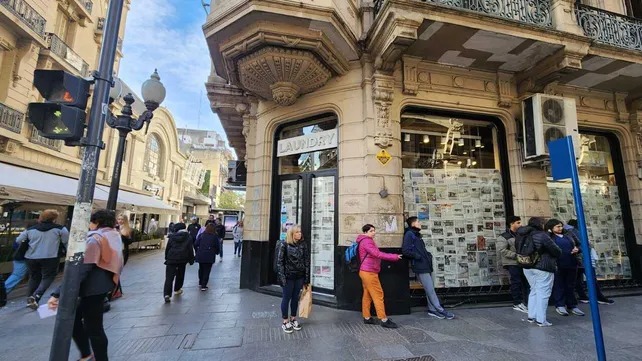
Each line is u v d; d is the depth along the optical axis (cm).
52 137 278
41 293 591
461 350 390
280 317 519
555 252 485
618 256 742
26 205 1102
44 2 1220
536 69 638
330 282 633
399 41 511
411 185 641
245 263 749
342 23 546
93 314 309
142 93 591
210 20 558
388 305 541
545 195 660
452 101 645
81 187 279
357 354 378
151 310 557
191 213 4000
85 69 1454
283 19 517
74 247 271
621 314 542
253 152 812
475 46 584
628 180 764
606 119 755
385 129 589
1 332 449
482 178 677
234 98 845
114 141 1766
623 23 678
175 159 2827
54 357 256
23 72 1121
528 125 636
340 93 638
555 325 484
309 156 704
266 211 725
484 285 631
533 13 600
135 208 1492
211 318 512
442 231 637
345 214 595
